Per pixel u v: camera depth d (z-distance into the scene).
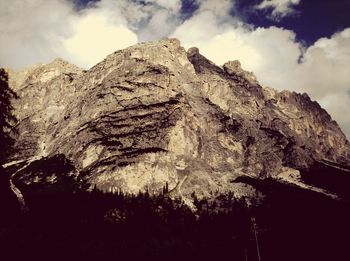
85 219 160.75
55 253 95.06
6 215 72.69
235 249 147.00
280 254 143.00
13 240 71.19
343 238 163.50
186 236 163.25
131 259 131.12
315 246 153.12
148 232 161.88
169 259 140.88
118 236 148.38
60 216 158.38
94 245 124.25
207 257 142.38
